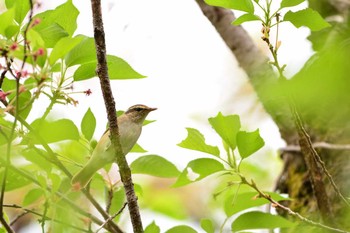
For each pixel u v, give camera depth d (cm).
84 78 712
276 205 773
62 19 724
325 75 389
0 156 720
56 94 671
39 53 590
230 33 1096
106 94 695
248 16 692
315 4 1093
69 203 792
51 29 684
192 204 1650
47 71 623
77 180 799
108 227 809
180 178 823
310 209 999
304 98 395
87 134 836
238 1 688
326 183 973
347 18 1031
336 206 931
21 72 599
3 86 751
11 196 1460
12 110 701
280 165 1448
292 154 1080
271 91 407
